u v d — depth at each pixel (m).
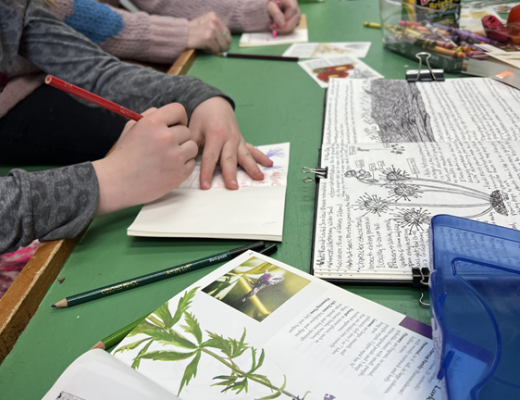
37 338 0.42
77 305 0.46
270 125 0.79
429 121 0.71
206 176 0.63
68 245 0.54
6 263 1.02
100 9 1.14
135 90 0.82
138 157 0.57
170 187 0.59
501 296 0.34
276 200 0.57
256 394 0.33
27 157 1.18
